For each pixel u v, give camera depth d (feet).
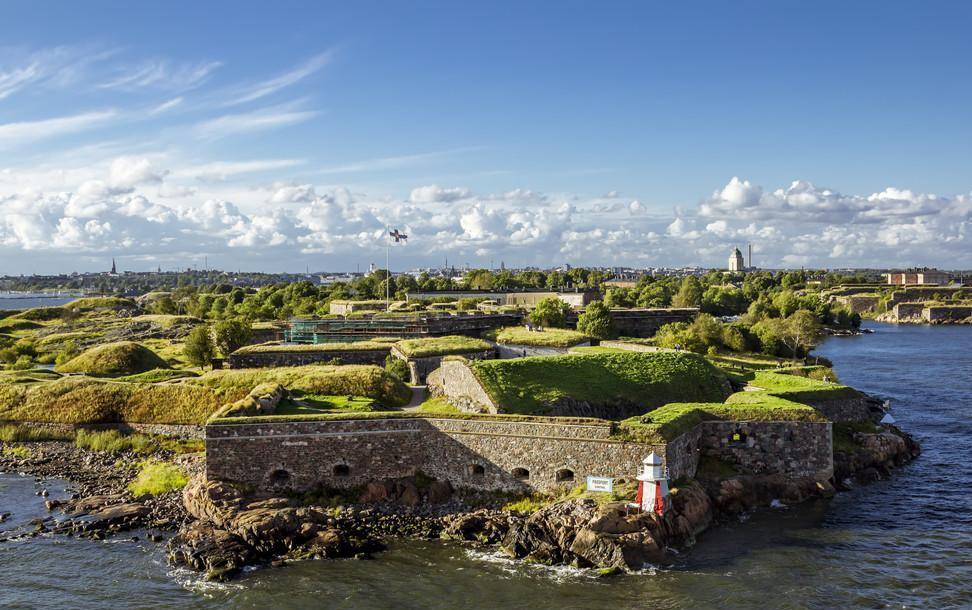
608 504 154.71
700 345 356.18
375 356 304.71
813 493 184.34
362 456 182.29
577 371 230.48
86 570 148.97
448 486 181.68
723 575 142.41
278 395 214.69
